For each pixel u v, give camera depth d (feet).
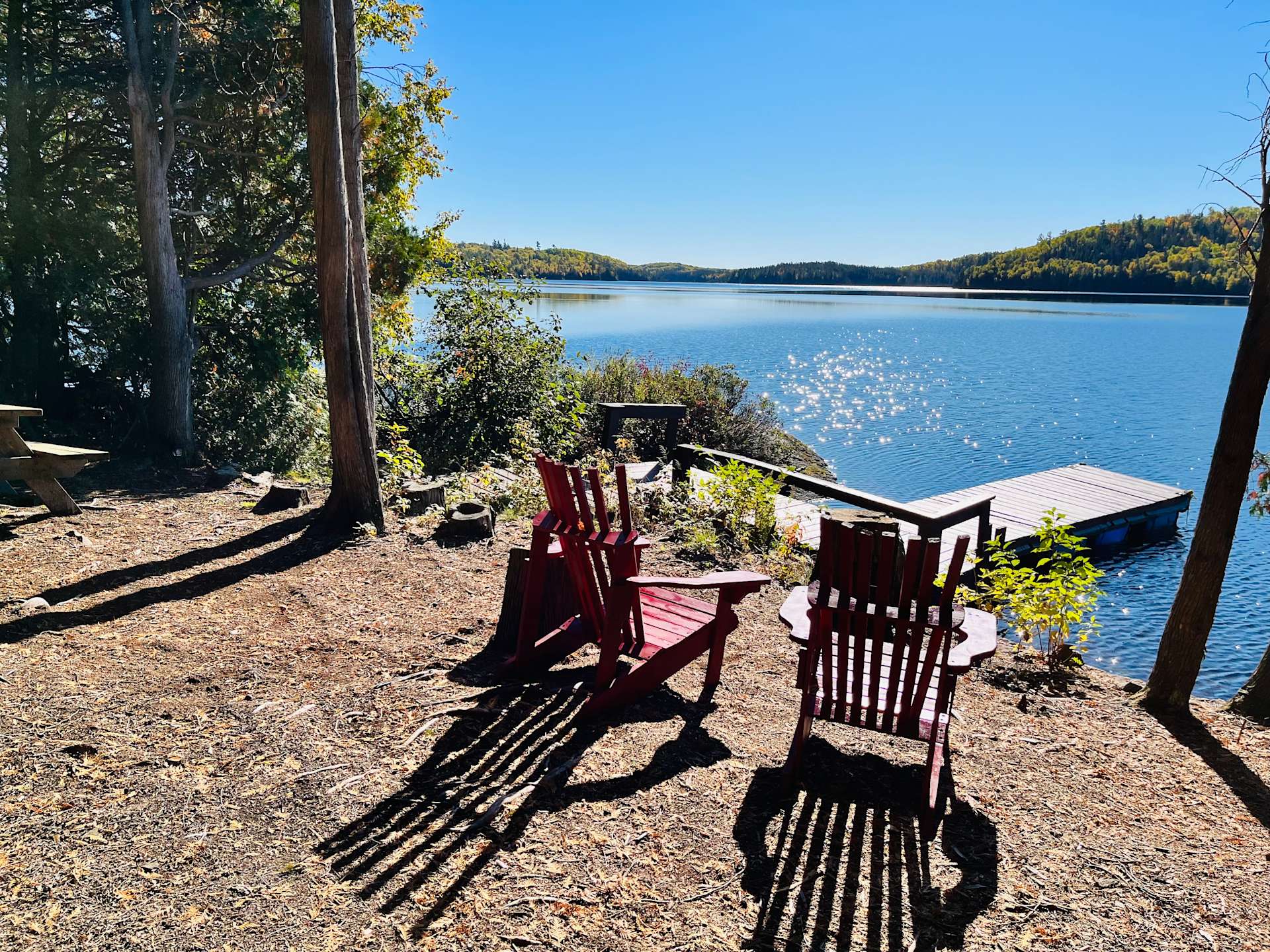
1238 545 44.83
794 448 64.39
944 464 68.54
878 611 9.72
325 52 21.04
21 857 8.46
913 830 10.00
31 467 22.63
